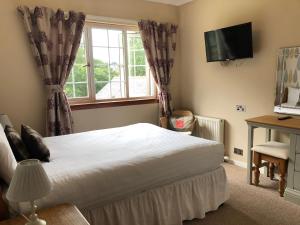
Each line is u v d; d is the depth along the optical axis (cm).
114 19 367
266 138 325
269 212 244
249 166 303
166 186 216
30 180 106
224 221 233
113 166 189
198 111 427
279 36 302
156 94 435
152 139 263
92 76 370
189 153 226
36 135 209
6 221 131
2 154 158
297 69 289
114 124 388
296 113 295
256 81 334
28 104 321
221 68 378
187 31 426
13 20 301
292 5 287
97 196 179
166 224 216
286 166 269
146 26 393
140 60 420
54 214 136
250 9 329
